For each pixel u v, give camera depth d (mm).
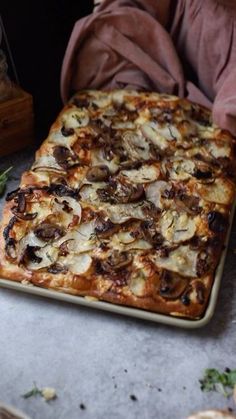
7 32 860
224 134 788
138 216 692
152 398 587
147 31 855
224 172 743
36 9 861
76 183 725
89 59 870
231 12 799
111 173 740
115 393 591
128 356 620
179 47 890
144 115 809
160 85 876
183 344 632
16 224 679
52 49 910
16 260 654
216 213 691
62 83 883
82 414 574
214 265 662
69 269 647
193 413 559
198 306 627
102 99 842
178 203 701
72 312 656
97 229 673
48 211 690
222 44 818
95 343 630
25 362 613
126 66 874
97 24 845
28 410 576
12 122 837
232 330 649
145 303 629
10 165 844
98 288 638
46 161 752
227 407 582
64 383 596
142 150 769
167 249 659
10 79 875
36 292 644
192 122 810
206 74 863
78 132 779
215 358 622
